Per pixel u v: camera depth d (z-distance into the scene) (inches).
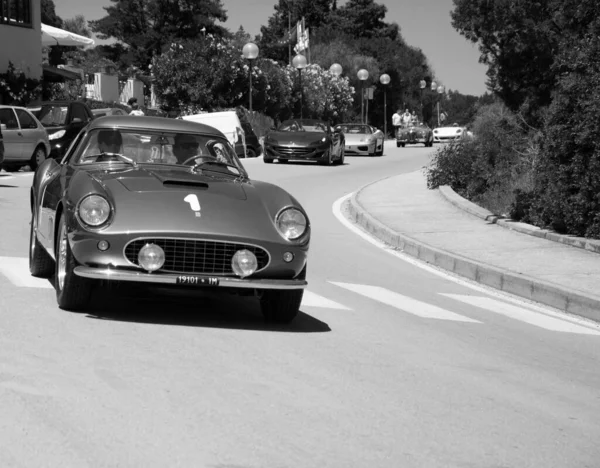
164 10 3282.5
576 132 554.3
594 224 553.9
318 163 1309.1
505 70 724.7
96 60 2623.0
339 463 191.3
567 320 398.3
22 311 311.4
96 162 346.0
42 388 226.5
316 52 3043.8
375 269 493.7
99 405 216.7
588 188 550.6
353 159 1461.6
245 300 366.0
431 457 199.8
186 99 1866.4
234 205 314.3
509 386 268.1
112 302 336.8
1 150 810.8
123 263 293.4
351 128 1593.3
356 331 328.8
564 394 264.8
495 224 644.7
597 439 223.0
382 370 272.8
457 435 216.8
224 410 220.1
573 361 315.0
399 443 207.5
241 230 302.4
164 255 295.0
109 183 314.3
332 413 225.3
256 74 1914.4
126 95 2003.0
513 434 221.5
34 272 380.8
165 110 1857.8
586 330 378.6
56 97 1589.6
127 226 293.7
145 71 3211.1
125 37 3348.9
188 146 357.7
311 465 188.9
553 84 709.3
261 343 293.4
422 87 3314.5
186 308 339.6
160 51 3255.4
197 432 203.0
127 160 344.8
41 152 982.4
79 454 185.5
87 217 295.1
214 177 341.1
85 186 308.8
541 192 603.8
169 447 192.5
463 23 714.8
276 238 306.2
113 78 1931.6
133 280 292.0
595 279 452.1
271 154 1244.5
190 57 1855.3
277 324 327.6
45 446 188.7
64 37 1702.8
